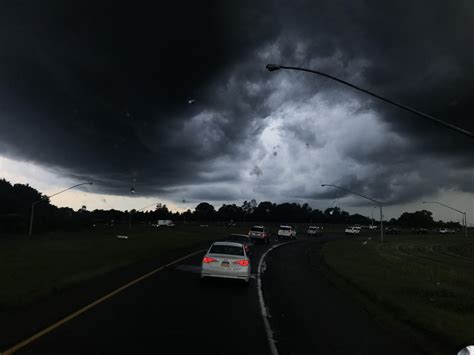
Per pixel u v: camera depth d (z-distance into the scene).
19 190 111.00
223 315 9.28
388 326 9.04
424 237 96.00
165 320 8.48
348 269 21.19
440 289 14.73
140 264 20.48
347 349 7.07
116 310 9.30
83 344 6.60
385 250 45.28
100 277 15.15
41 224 82.44
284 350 6.81
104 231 79.69
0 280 13.45
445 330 8.42
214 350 6.61
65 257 23.59
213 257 14.23
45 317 8.44
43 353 6.09
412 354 6.95
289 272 19.88
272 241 52.75
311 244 50.16
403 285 15.66
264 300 11.56
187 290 12.64
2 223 75.50
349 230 94.19
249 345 6.99
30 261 20.84
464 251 59.44
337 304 11.59
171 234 66.56
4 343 6.54
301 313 10.03
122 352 6.28
